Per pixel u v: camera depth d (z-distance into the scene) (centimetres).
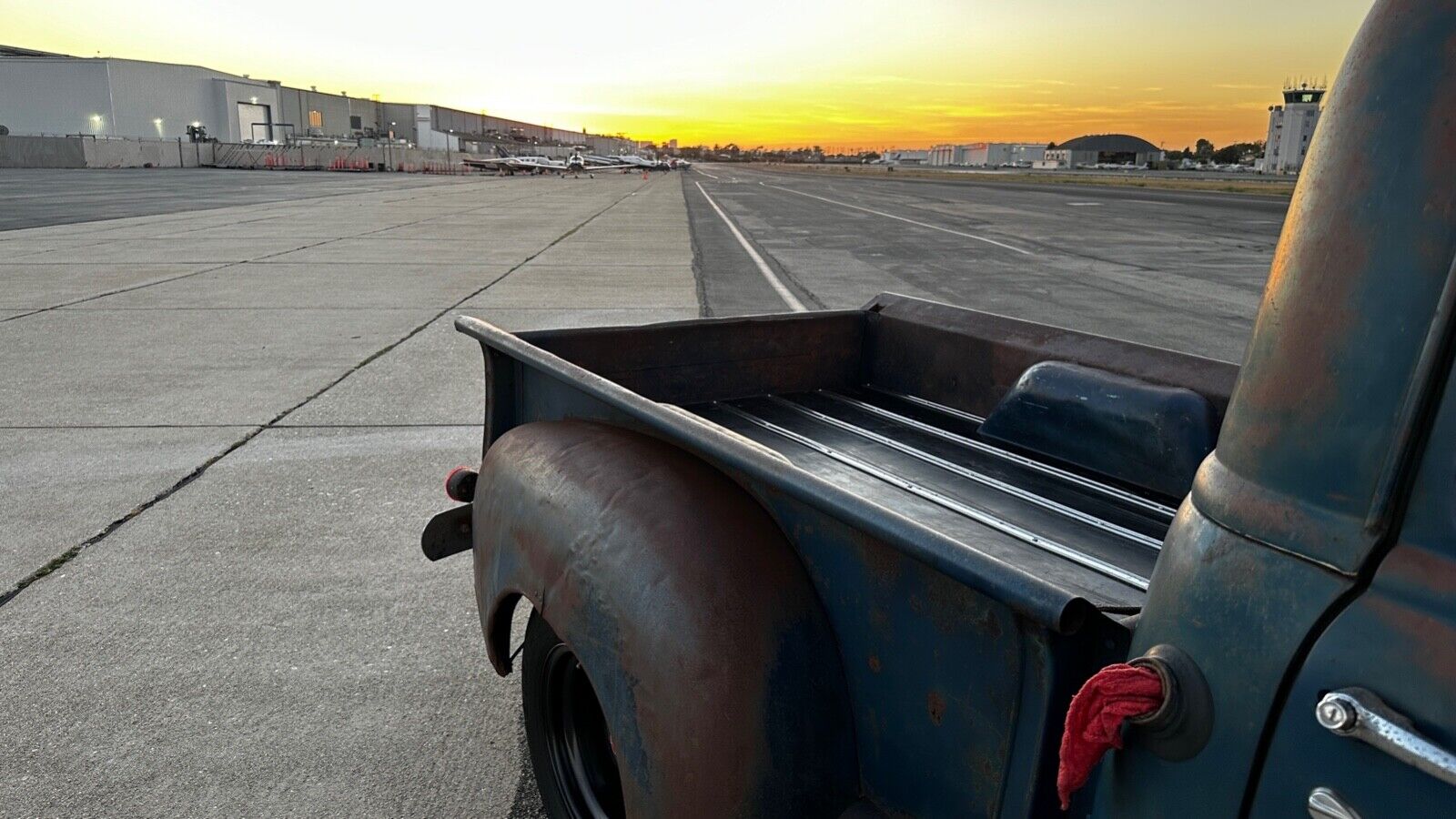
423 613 393
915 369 381
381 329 1008
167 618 387
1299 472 105
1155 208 3859
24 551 450
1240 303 1255
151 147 7794
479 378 798
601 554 197
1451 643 89
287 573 428
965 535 232
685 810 176
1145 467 268
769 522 191
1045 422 298
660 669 178
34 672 346
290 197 3862
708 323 363
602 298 1225
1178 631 116
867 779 172
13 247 1814
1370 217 101
